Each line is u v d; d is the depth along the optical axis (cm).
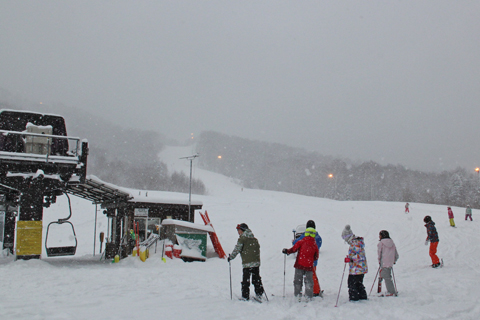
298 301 696
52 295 704
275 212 3884
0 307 585
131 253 1683
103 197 1850
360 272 706
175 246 1617
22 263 1176
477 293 785
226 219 3378
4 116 1438
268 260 1675
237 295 759
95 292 748
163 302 671
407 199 10469
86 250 2373
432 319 570
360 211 3953
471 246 1750
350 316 585
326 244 2073
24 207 1277
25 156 1270
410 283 922
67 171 1347
